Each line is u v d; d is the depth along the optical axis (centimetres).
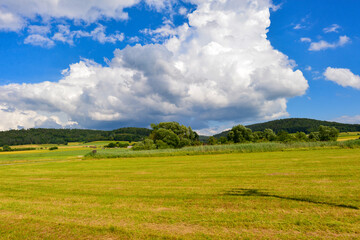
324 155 2516
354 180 1119
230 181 1266
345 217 637
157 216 719
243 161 2359
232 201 851
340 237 523
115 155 4328
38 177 1819
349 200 788
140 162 2989
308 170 1499
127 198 974
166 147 6669
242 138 7531
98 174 1855
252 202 823
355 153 2566
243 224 621
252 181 1226
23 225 688
